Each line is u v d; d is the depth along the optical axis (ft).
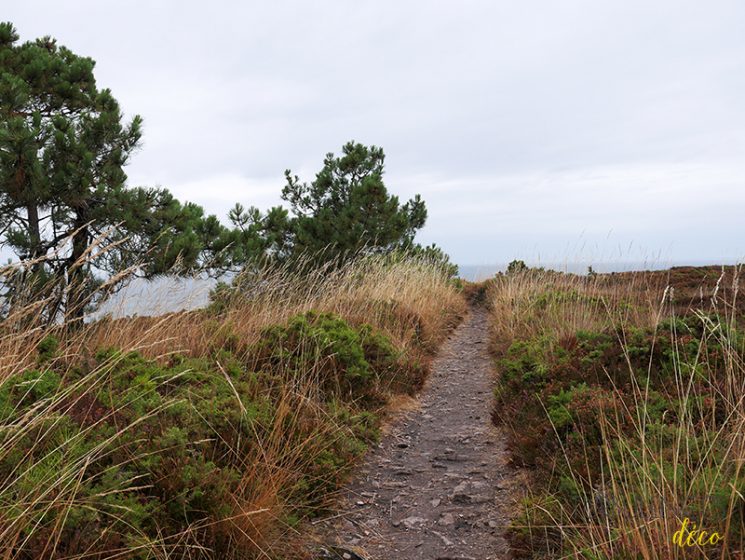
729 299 33.30
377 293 37.91
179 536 10.80
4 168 31.73
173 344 20.16
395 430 22.03
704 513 9.98
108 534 9.70
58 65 42.06
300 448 15.67
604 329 25.40
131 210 35.42
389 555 13.11
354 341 25.30
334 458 17.21
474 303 60.54
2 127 32.19
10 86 36.60
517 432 19.21
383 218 56.34
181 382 16.70
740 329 20.25
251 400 17.58
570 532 12.17
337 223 56.34
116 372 15.26
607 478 13.37
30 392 12.78
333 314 27.81
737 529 9.46
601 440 15.44
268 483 13.35
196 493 11.32
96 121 37.29
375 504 15.76
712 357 17.40
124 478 11.09
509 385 23.71
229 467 13.64
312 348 23.06
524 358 25.35
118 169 37.65
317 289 34.63
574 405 17.46
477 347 38.01
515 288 48.01
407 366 28.71
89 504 9.84
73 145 34.37
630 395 17.04
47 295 19.98
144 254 34.24
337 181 61.46
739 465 9.68
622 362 20.16
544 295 39.86
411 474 17.92
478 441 20.56
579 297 36.73
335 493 15.76
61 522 9.23
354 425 20.27
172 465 11.89
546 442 17.06
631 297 37.73
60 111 42.63
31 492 9.29
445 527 14.34
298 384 20.10
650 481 10.34
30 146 32.22
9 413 11.48
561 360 22.62
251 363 21.58
